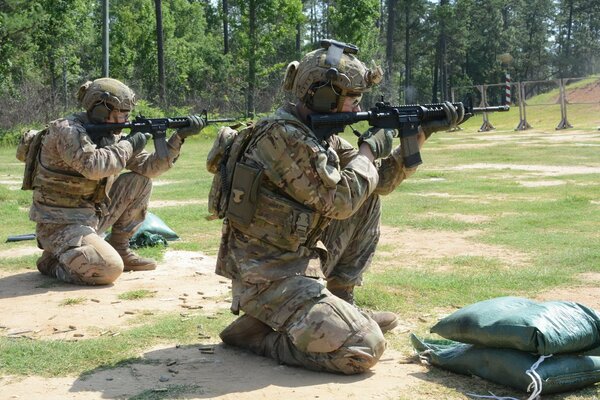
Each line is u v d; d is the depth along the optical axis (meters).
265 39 53.62
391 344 4.77
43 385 4.05
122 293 6.28
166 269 7.37
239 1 52.62
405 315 5.52
